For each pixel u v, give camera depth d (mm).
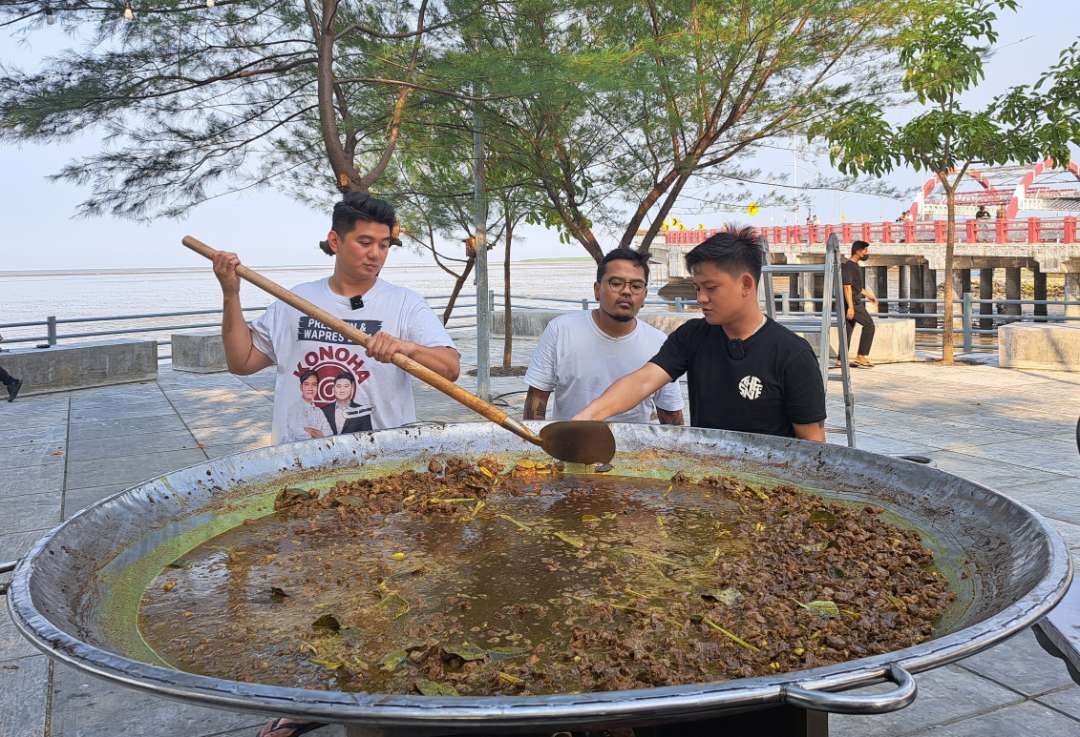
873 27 6613
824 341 5621
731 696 929
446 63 5840
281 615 1447
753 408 2619
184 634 1372
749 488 2105
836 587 1525
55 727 2787
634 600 1481
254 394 9820
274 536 1859
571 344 3400
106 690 3031
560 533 1848
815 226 33500
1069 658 1701
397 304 2930
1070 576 1238
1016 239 26375
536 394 3471
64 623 1253
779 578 1580
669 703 914
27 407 9320
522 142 7277
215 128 6309
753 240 2572
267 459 2162
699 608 1446
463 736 1138
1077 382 9531
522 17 6211
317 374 2869
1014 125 10867
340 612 1456
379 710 901
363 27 6062
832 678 962
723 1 6371
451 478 2219
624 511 2002
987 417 7719
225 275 2582
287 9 6305
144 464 6605
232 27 6160
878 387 9484
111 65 5672
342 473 2244
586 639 1307
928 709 2834
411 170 8422
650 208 7402
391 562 1692
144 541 1738
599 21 6738
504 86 5430
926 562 1621
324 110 5656
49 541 1488
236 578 1624
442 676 1209
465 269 10281
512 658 1269
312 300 2910
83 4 5480
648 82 5648
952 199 11188
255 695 933
